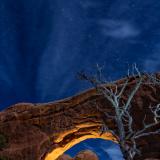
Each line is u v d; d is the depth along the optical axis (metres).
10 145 28.61
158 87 24.73
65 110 28.31
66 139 28.31
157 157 22.92
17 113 29.94
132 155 18.28
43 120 28.78
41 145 28.05
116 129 25.52
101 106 26.59
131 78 25.98
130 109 25.14
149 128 24.00
